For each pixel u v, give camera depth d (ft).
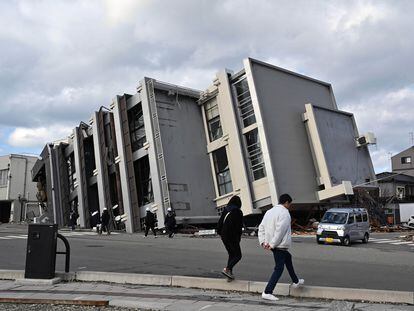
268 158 98.84
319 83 126.72
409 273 38.58
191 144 114.01
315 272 39.04
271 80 110.42
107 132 124.77
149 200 111.14
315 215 116.16
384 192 188.55
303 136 111.75
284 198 26.48
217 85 111.96
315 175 109.81
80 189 134.92
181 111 114.83
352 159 118.01
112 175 125.18
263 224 26.27
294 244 73.15
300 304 24.86
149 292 28.91
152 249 59.11
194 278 30.63
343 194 103.45
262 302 25.43
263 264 43.47
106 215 94.84
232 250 29.14
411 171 244.63
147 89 108.27
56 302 26.23
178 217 102.78
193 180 111.14
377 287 31.63
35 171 174.40
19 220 205.57
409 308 23.40
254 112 102.58
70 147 146.92
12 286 31.22
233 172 108.27
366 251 60.13
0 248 60.13
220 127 114.32
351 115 122.62
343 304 23.89
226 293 28.43
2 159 212.23
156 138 106.22
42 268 32.24
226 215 29.25
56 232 33.24
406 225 143.54
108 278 32.96
